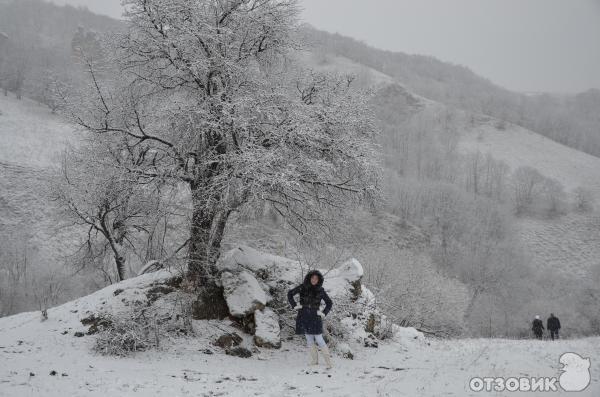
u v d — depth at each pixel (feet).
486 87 561.02
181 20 33.09
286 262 41.93
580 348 27.66
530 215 250.37
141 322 31.68
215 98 32.17
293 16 36.88
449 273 155.22
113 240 56.03
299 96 37.96
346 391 20.48
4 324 36.96
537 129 402.93
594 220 243.60
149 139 36.78
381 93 353.72
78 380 20.59
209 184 32.78
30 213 131.03
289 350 32.71
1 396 17.08
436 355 31.99
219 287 35.91
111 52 36.24
